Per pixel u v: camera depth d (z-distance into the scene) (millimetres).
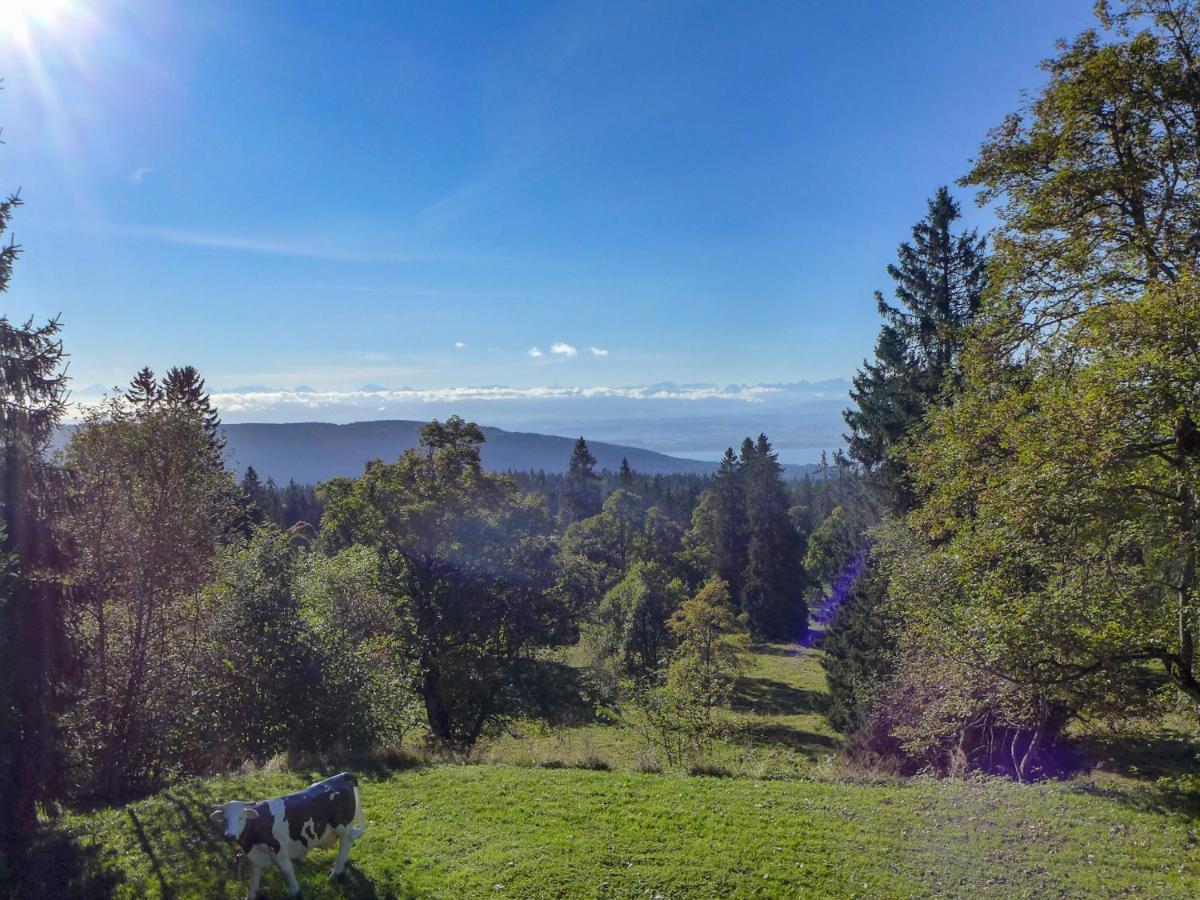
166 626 18406
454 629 28828
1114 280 14211
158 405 18094
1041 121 15211
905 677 20906
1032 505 12391
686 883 10117
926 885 10258
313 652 18156
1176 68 13453
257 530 22609
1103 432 11352
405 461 32375
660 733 25078
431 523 29594
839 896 9914
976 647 14805
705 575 78188
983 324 17062
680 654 35719
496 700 30422
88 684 16516
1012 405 14086
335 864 9891
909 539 24281
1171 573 13977
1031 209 15148
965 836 11914
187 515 18156
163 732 17203
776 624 69062
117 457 17484
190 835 11367
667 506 112500
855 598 30516
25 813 13383
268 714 17531
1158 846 11367
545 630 30625
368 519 29844
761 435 86562
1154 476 12352
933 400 28156
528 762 16609
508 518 31828
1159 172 13969
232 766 17453
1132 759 19797
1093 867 10766
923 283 30859
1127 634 13109
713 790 14164
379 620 27516
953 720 18688
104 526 17281
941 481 16312
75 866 10422
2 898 9516
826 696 31688
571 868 10406
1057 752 20172
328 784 9938
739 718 38625
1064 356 14805
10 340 14250
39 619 14617
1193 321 10320
